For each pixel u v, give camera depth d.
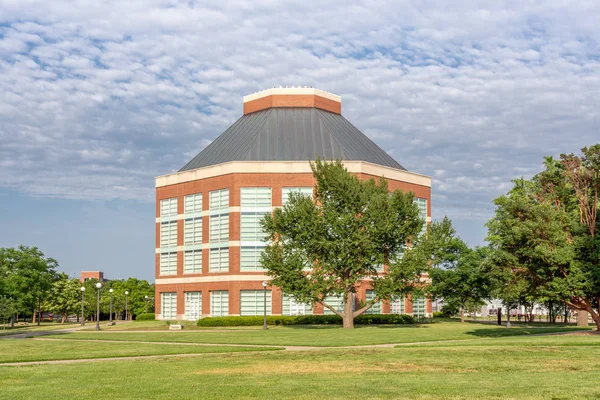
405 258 59.22
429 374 24.08
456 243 77.56
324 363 28.17
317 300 59.47
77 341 48.34
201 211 81.31
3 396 19.38
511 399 18.08
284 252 60.16
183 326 72.12
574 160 44.97
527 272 44.31
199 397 18.91
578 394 18.86
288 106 87.50
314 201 62.25
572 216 44.66
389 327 62.03
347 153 80.50
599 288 42.06
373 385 21.06
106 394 19.64
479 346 36.19
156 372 25.41
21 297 90.81
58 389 20.81
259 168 77.94
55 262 98.38
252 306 76.81
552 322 83.12
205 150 87.81
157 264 85.81
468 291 75.50
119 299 129.50
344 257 57.81
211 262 79.62
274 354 33.19
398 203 59.84
